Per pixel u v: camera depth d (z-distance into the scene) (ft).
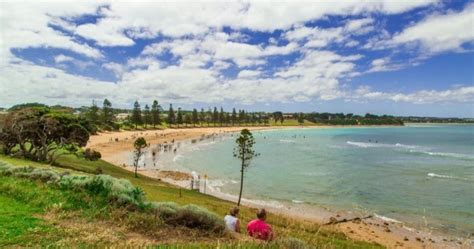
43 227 28.14
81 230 28.32
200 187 176.76
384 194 160.45
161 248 24.79
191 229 32.48
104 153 314.55
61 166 143.95
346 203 144.77
